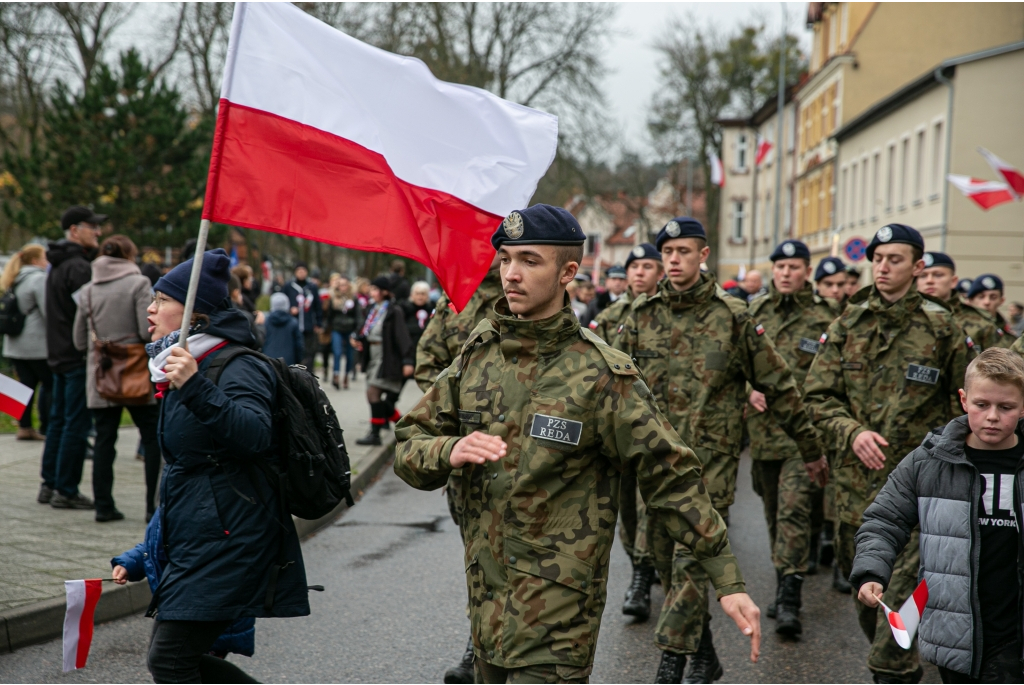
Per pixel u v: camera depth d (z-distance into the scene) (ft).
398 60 13.03
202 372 11.49
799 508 20.93
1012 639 11.45
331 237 12.66
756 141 192.54
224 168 12.19
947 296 24.73
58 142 82.69
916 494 12.12
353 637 18.11
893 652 14.99
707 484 17.71
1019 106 96.02
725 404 17.87
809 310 27.96
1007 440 11.65
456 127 13.26
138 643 17.16
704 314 17.99
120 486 28.68
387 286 39.63
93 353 23.24
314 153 12.60
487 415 10.10
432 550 25.12
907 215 109.91
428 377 18.03
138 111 82.58
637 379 10.00
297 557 11.78
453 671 15.76
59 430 25.68
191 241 25.94
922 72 135.33
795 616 19.42
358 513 30.09
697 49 150.00
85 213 25.88
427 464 9.96
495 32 95.86
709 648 16.17
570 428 9.78
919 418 16.89
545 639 9.70
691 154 152.25
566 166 98.84
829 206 145.69
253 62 12.35
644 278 24.09
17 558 20.24
